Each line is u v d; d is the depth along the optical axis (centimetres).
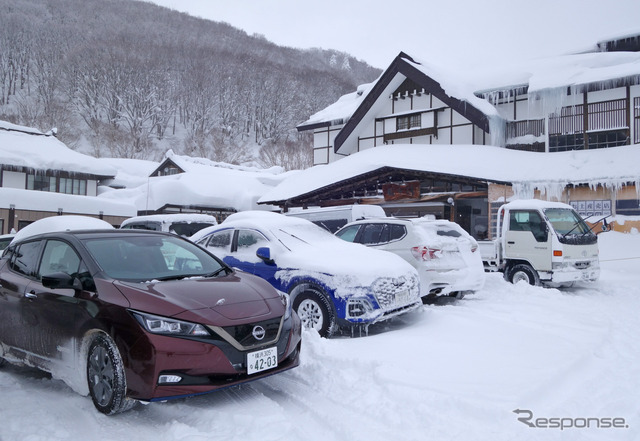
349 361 441
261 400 379
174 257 465
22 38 8000
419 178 1939
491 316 663
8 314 451
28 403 384
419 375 406
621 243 1438
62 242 446
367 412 346
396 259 645
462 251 788
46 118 5588
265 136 7338
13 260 488
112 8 11431
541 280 973
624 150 1662
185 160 3703
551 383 394
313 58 12406
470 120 2023
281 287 612
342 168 2173
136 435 322
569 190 1603
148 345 328
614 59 1969
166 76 7638
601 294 944
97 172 2870
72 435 323
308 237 692
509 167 1741
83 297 376
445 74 2297
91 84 6856
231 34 11981
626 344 533
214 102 7712
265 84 8162
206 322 341
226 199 2966
